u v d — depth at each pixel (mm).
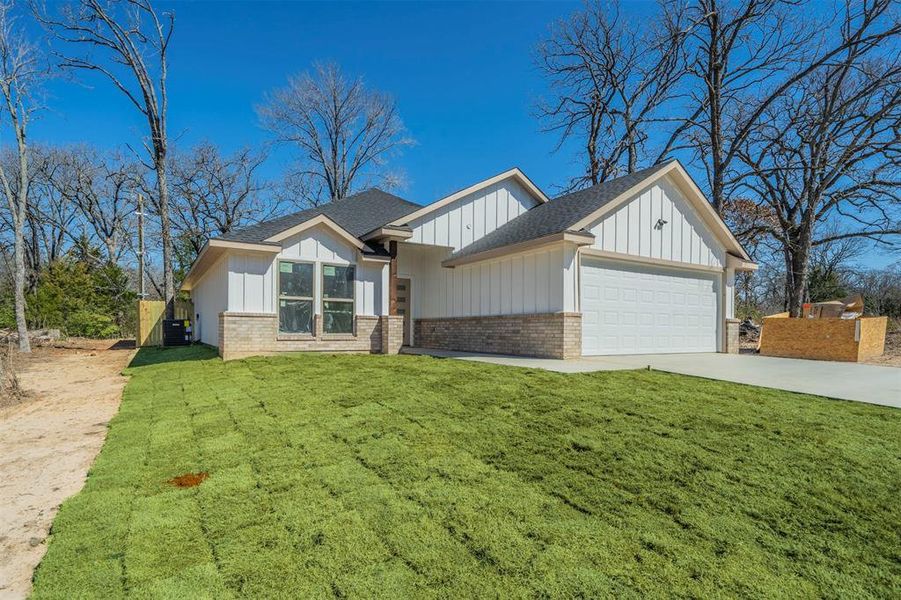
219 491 3496
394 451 4219
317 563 2588
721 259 13656
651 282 12031
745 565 2572
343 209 15672
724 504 3234
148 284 37875
